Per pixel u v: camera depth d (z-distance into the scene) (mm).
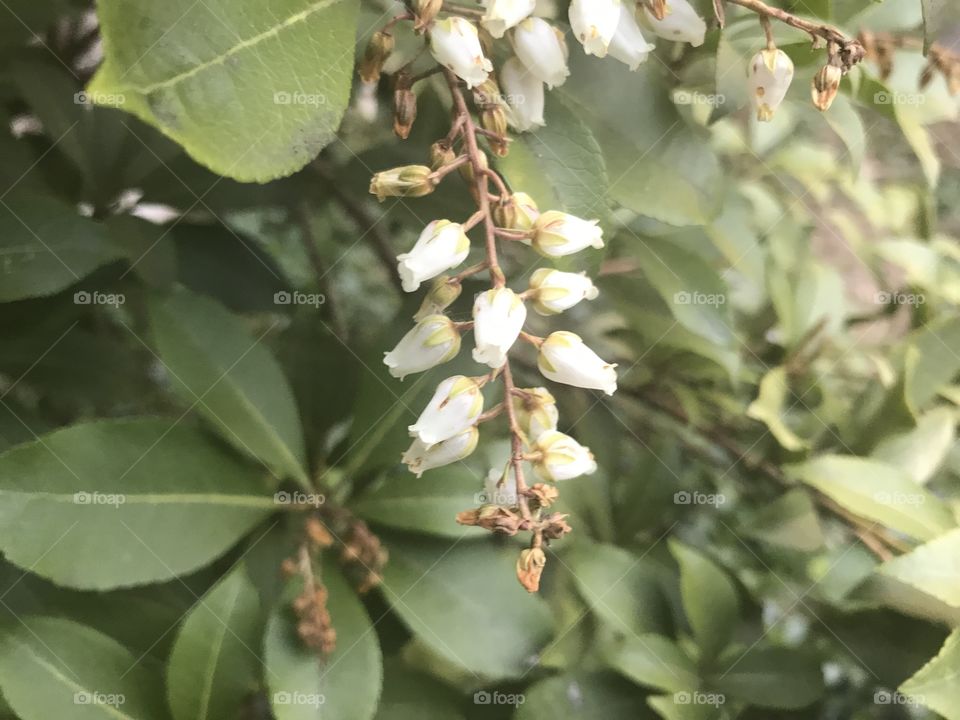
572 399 161
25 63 134
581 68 129
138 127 139
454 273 127
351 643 116
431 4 100
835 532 155
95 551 109
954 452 169
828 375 174
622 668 130
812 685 131
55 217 115
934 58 137
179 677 110
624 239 156
